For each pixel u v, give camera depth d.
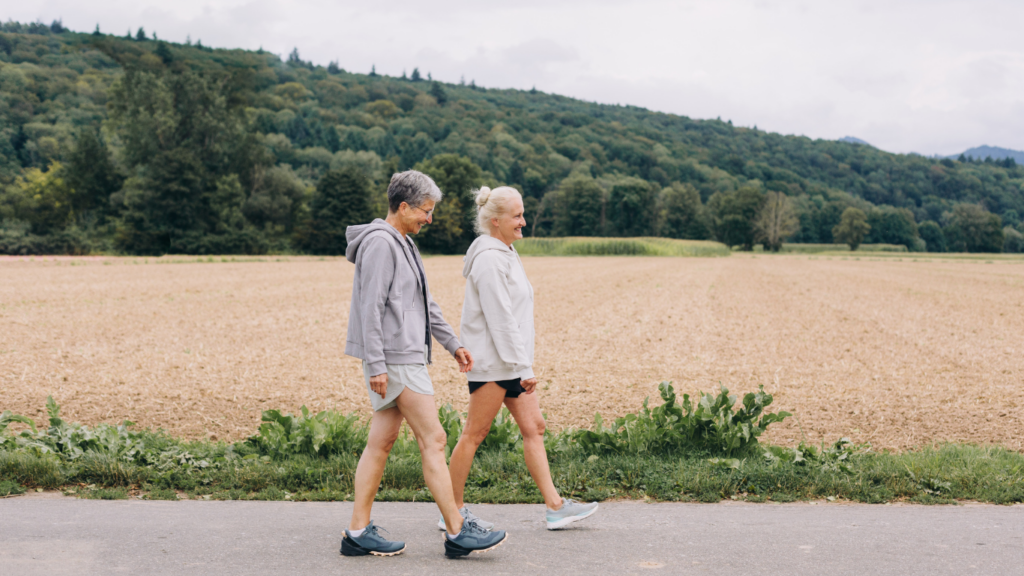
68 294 23.66
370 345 3.28
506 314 3.69
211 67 77.19
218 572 3.07
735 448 5.55
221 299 23.16
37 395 8.72
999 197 187.38
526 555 3.37
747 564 3.24
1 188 74.81
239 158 74.94
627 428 5.82
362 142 146.62
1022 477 4.86
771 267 55.28
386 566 3.19
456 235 92.06
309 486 4.67
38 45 139.50
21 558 3.19
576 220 133.00
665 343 14.80
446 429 5.52
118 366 11.08
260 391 9.25
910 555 3.36
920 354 13.45
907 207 182.50
